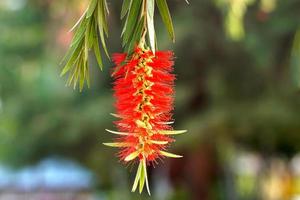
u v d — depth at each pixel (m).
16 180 21.47
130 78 2.33
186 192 16.20
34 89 13.93
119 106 2.33
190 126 11.94
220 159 15.73
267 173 17.45
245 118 11.74
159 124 2.32
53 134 13.82
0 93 14.61
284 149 15.98
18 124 14.55
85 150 14.51
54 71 13.38
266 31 10.55
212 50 11.62
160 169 16.77
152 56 2.33
